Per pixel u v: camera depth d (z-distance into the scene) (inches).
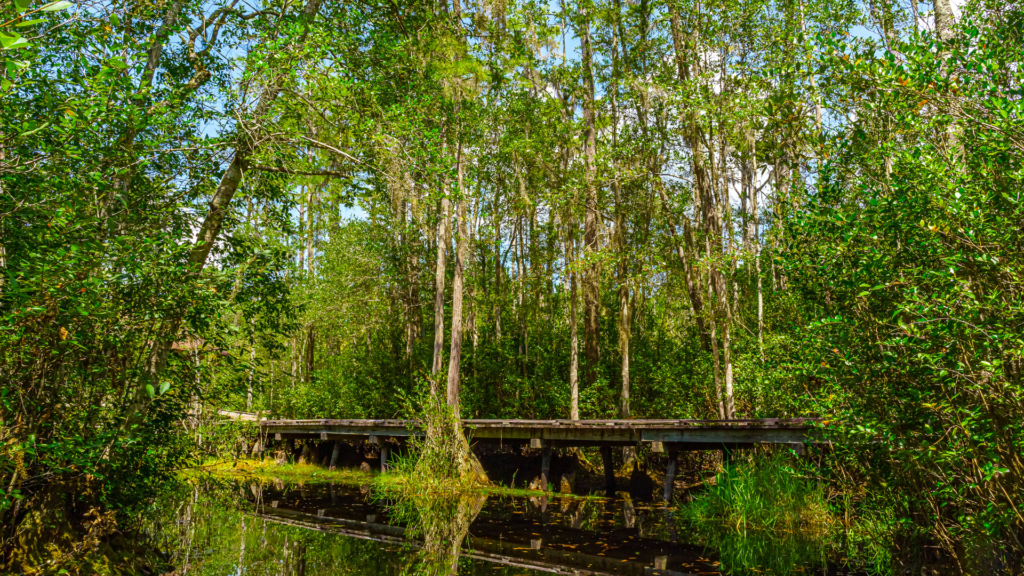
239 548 276.2
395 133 276.5
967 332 136.2
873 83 174.1
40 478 174.1
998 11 202.4
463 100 506.3
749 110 425.4
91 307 151.7
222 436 298.2
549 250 823.1
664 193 617.9
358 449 703.7
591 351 695.1
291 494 493.7
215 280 198.2
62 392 168.2
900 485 197.5
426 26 382.0
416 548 296.0
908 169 163.9
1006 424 142.9
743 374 485.7
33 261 140.7
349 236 804.0
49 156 153.2
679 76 588.1
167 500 349.1
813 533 317.7
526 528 354.6
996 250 141.6
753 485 358.6
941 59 163.2
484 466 613.9
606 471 510.6
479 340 880.9
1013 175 141.1
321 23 285.4
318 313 794.8
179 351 210.2
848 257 170.2
